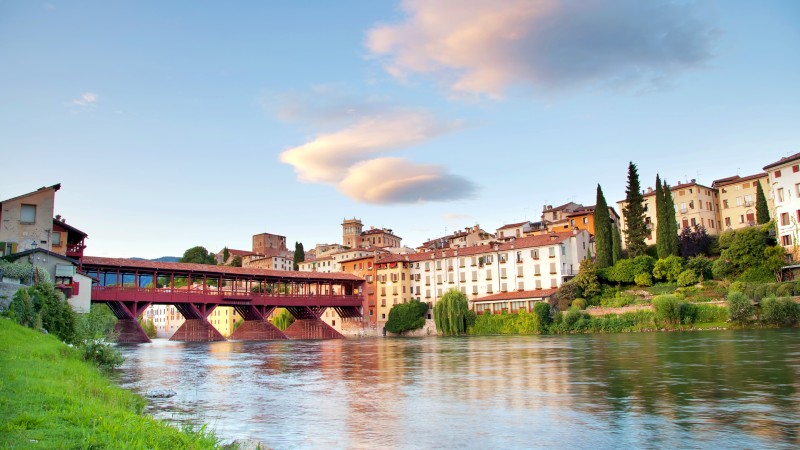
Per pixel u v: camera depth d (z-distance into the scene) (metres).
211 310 94.12
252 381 32.19
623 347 48.34
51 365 21.16
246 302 99.06
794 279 72.25
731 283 77.69
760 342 45.84
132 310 83.69
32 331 31.00
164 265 89.69
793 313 63.56
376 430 18.09
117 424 12.22
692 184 110.38
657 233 94.44
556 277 101.81
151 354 56.59
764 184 106.94
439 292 117.06
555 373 31.39
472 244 148.12
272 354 56.19
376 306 121.12
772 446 14.48
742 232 79.44
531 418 19.05
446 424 18.66
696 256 91.19
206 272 94.19
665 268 87.62
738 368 29.88
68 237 68.88
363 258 124.50
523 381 28.58
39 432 10.68
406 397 24.89
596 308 84.38
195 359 49.41
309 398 25.38
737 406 19.67
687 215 110.25
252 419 20.30
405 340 86.94
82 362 28.84
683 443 15.02
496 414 20.02
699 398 21.45
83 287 56.25
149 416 15.73
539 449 15.05
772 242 81.50
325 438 17.11
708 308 71.62
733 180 111.81
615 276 92.62
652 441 15.35
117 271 84.56
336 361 46.09
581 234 108.38
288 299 105.81
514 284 107.00
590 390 24.58
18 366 18.98
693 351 40.84
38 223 55.72
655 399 21.66
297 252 190.50
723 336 55.03
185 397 25.88
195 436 13.56
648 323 76.06
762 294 69.31
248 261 199.25
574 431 16.88
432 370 36.16
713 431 16.19
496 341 70.06
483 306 103.44
